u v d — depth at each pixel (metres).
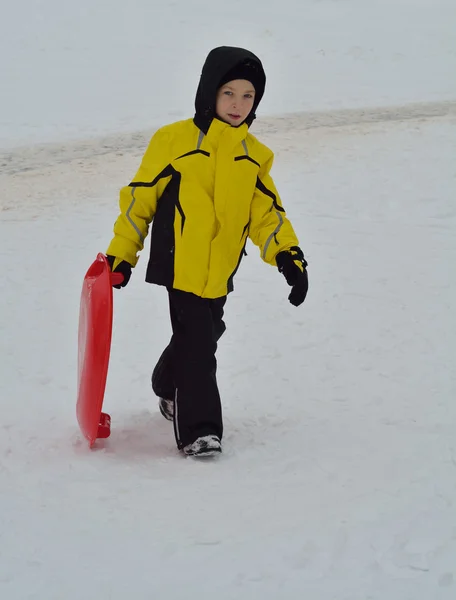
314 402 4.28
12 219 8.62
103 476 3.19
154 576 2.44
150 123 14.36
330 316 5.77
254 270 7.00
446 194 9.57
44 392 4.40
